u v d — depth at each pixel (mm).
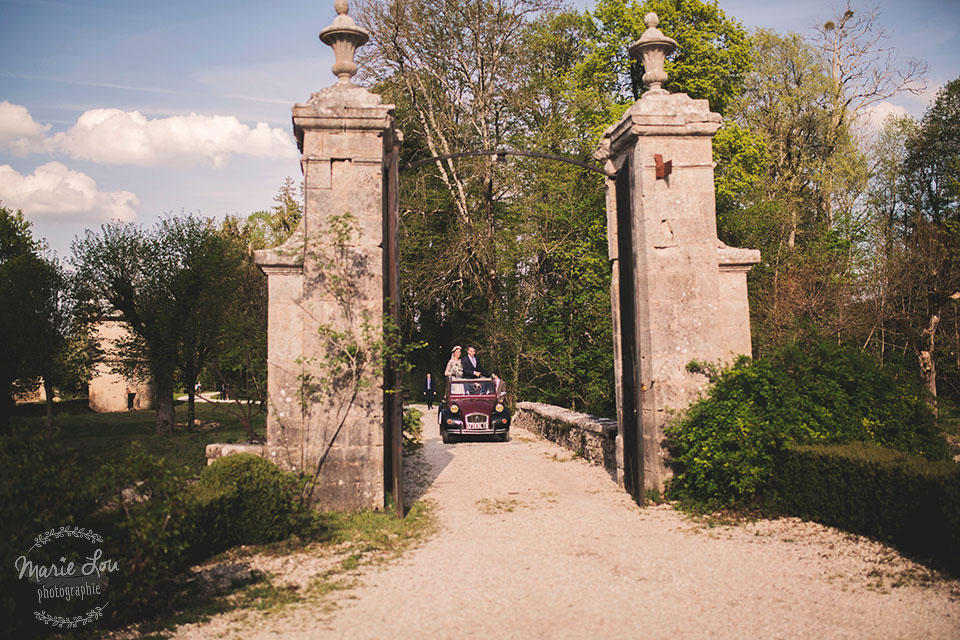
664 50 9258
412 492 9836
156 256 22297
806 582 5531
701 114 9008
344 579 5770
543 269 24297
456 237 23516
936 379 19812
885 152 27781
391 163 8555
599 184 23797
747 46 22750
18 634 4285
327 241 8078
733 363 8836
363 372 8000
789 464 7660
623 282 9508
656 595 5301
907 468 6230
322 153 8164
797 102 26203
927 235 19516
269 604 5152
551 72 26562
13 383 23391
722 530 7293
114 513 5262
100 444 15734
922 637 4367
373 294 8109
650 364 8773
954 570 5574
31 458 4828
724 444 7977
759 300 19234
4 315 20609
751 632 4527
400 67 22969
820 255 19562
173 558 5410
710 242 8938
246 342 19469
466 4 22641
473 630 4625
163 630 4641
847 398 8102
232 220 32188
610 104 23031
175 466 5465
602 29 23938
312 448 7902
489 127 24406
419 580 5734
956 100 27281
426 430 19219
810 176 26016
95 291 22031
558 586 5547
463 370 18094
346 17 8398
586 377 22578
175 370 23344
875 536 6535
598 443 11844
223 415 22656
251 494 6812
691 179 8984
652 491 8711
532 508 8633
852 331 17891
